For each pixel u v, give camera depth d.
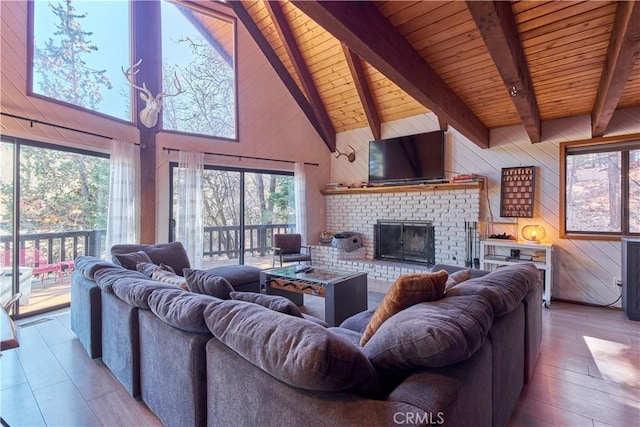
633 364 2.39
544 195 4.16
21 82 3.20
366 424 0.84
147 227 4.38
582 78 3.05
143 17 4.43
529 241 4.09
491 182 4.54
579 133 3.93
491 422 1.36
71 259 3.82
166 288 1.80
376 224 5.68
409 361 1.09
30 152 3.42
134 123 4.34
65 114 3.56
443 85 3.08
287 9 4.77
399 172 5.34
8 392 2.05
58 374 2.26
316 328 1.06
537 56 2.67
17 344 1.19
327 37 4.81
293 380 0.99
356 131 6.15
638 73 2.86
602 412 1.84
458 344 1.03
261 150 5.59
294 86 6.01
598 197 3.89
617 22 2.09
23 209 3.36
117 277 2.19
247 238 5.59
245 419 1.18
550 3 2.06
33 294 3.48
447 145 4.96
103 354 2.38
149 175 4.41
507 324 1.62
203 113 5.01
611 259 3.76
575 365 2.38
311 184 6.28
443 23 2.24
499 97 3.52
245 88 5.40
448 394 0.96
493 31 1.86
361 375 0.99
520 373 1.90
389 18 2.18
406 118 5.41
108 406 1.90
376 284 4.85
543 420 1.77
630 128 3.62
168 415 1.62
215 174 5.21
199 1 4.92
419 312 1.22
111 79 4.11
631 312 3.34
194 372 1.42
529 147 4.26
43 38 3.41
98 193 4.12
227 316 1.32
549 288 3.78
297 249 5.52
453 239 4.78
